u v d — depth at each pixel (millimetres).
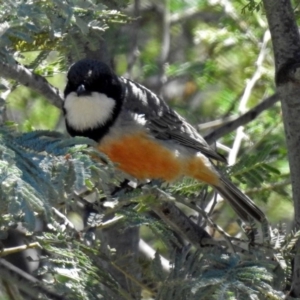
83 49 10164
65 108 10984
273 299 8430
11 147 6559
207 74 15984
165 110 11438
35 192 6234
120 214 9078
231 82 15992
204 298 8344
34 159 6512
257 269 8281
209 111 16219
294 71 9594
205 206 12312
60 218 9250
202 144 11586
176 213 9891
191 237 9977
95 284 8711
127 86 11195
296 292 9555
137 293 9156
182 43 16656
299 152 9898
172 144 11344
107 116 10828
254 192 12062
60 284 8625
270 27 9820
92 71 10773
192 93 16344
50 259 8711
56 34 8156
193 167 11375
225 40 15617
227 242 9727
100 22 9570
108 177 6914
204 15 16594
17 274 10953
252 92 15734
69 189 6457
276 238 9336
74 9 7852
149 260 9758
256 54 15664
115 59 15039
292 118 9844
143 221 8844
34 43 9789
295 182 9977
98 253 8812
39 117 15609
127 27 14000
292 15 9727
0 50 7910
